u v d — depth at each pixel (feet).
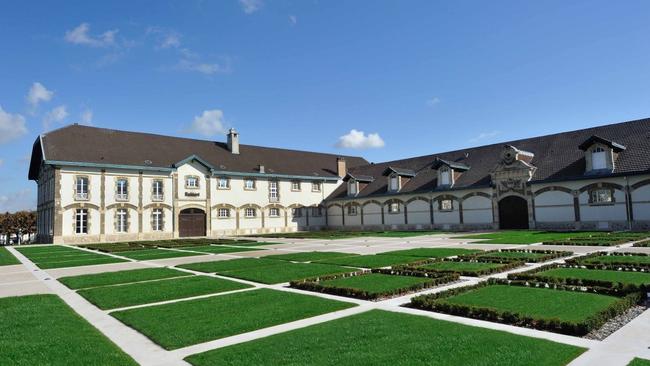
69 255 83.66
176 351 22.54
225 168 163.43
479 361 19.42
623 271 42.83
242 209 166.30
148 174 144.97
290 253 74.02
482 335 23.29
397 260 57.93
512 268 48.01
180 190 151.23
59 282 47.55
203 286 41.01
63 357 21.24
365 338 23.17
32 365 20.12
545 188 120.06
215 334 25.02
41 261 72.13
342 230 178.81
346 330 24.75
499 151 143.84
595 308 27.91
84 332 25.95
